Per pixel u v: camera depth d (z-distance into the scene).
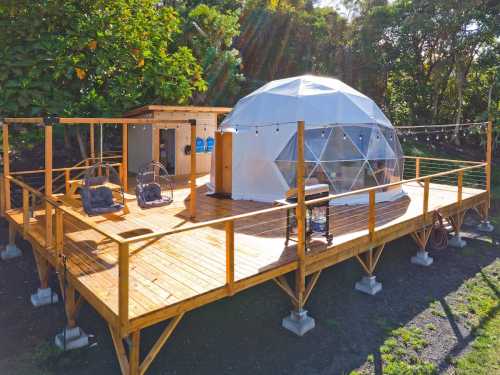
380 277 8.59
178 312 4.77
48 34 12.31
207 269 5.81
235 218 5.21
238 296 7.50
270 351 5.86
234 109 12.36
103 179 8.26
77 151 19.06
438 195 11.55
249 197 10.73
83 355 5.66
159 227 8.07
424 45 29.73
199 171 15.73
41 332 6.26
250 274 5.58
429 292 7.90
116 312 4.43
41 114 12.23
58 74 11.88
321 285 8.09
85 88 13.47
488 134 12.16
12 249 9.40
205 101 21.16
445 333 6.41
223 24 20.31
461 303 7.44
